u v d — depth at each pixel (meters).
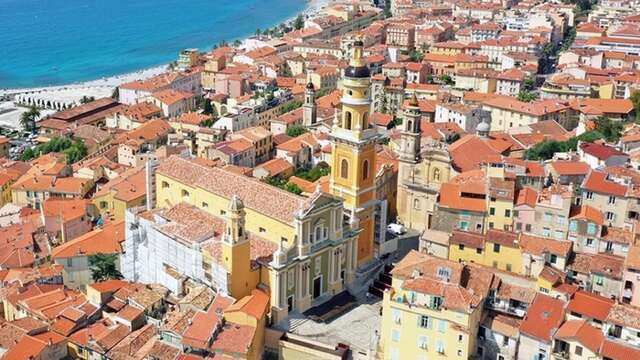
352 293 148.88
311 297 141.88
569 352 111.75
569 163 175.62
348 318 138.62
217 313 127.12
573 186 160.88
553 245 138.50
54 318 139.25
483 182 161.12
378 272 156.25
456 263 124.94
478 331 118.81
